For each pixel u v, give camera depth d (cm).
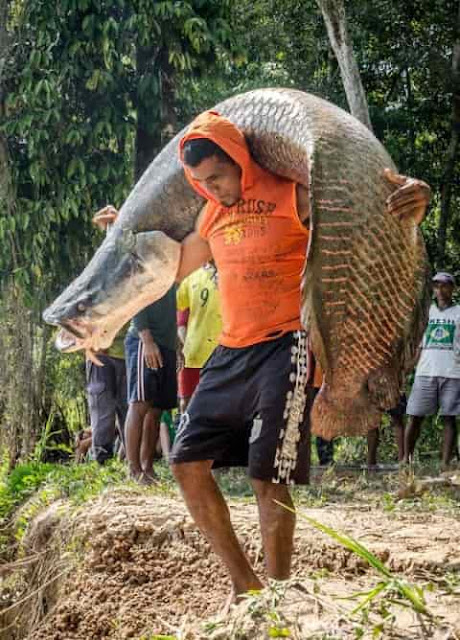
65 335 478
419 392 1091
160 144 1263
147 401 834
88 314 465
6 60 1223
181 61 1209
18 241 1252
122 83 1237
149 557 622
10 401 1255
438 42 1539
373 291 400
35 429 1259
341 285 395
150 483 822
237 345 427
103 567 638
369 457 1088
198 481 435
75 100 1227
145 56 1250
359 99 1079
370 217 394
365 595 364
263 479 415
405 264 404
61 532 719
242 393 424
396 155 1511
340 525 613
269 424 414
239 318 425
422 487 790
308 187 400
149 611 584
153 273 463
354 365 409
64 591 659
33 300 1259
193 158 416
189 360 818
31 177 1245
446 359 1074
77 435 1199
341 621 355
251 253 421
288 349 418
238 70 1476
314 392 423
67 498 817
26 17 1205
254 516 632
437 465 1088
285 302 421
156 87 1221
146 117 1241
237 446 442
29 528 815
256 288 421
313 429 423
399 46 1538
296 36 1495
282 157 416
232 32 1229
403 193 387
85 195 1231
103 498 723
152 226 465
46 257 1271
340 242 391
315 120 401
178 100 1319
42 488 927
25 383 1262
